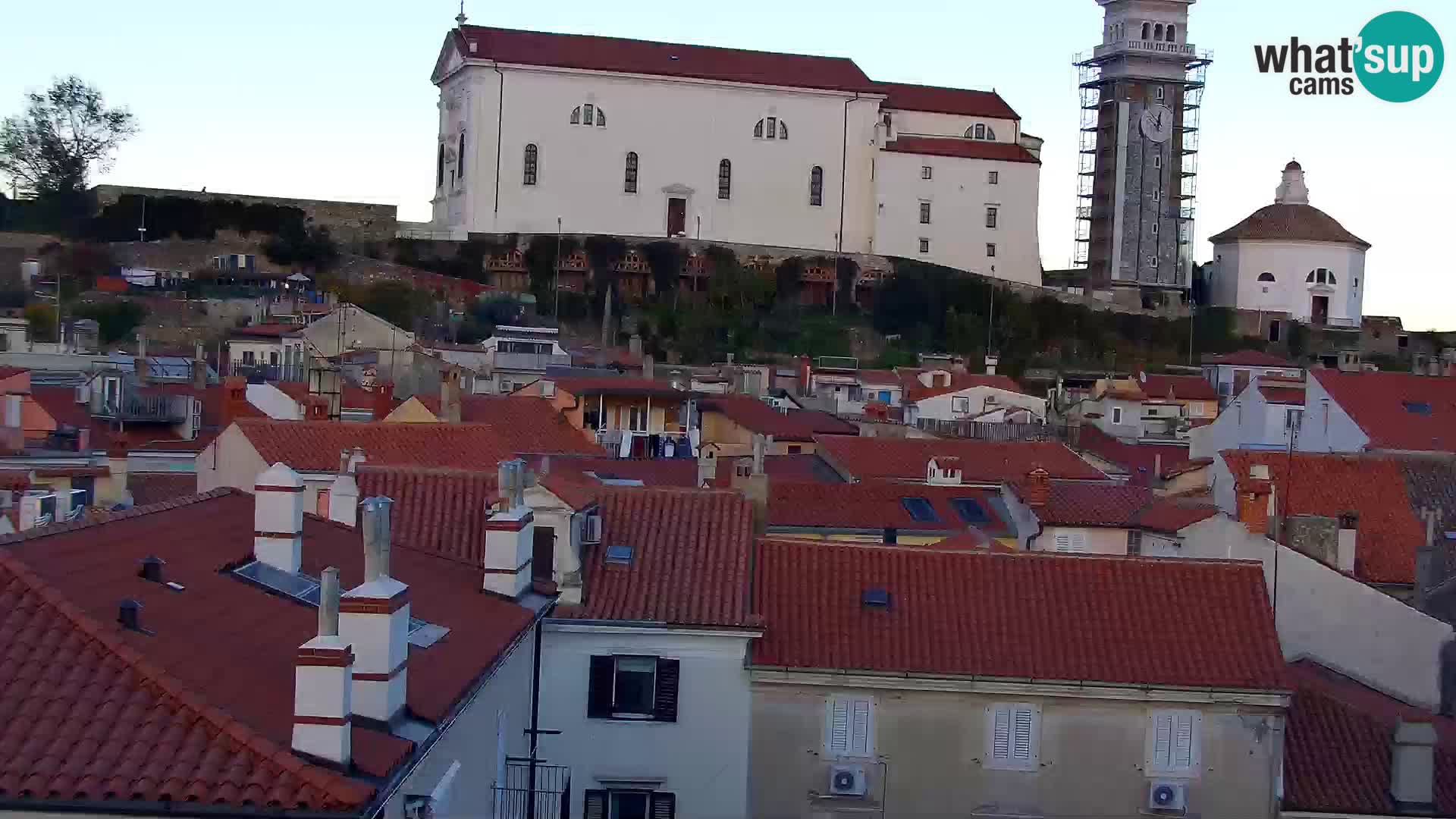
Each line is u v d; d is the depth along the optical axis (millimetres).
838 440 93812
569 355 155750
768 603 45156
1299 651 59281
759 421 112875
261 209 194625
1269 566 60469
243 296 177125
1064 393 174125
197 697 21516
